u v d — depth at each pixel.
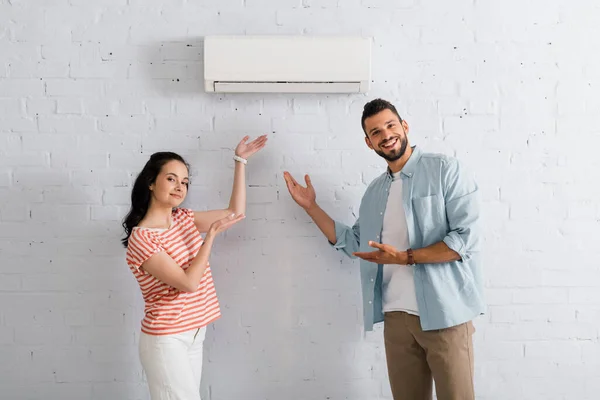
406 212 1.95
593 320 2.35
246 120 2.30
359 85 2.22
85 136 2.28
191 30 2.28
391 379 2.04
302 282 2.33
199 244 2.09
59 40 2.27
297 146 2.31
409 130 2.31
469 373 1.88
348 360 2.34
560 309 2.35
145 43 2.28
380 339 2.34
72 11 2.27
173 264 1.86
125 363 2.30
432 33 2.31
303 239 2.33
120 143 2.28
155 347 1.88
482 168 2.33
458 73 2.31
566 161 2.33
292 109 2.31
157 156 2.01
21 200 2.27
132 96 2.28
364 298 2.07
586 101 2.33
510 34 2.32
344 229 2.23
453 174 1.94
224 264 2.32
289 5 2.29
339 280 2.33
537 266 2.34
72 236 2.29
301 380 2.33
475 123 2.32
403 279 1.98
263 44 2.18
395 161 2.00
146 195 2.00
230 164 2.30
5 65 2.26
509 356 2.34
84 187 2.29
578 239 2.34
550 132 2.33
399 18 2.30
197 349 2.02
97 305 2.29
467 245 1.86
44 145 2.27
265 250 2.32
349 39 2.19
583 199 2.34
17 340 2.28
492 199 2.33
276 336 2.33
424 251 1.86
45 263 2.28
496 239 2.34
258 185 2.31
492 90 2.32
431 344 1.89
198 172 2.29
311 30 2.29
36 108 2.27
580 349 2.35
